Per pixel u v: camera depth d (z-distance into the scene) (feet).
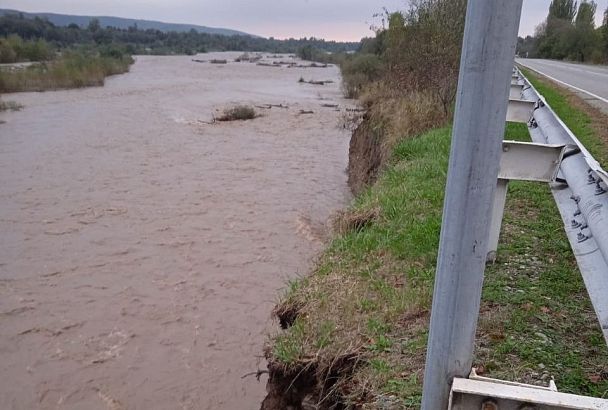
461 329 4.19
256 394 17.10
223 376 18.04
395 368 8.87
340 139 62.85
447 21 35.96
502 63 3.72
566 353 8.16
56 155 51.62
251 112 78.69
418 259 12.80
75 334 20.79
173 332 20.80
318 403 9.96
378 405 8.16
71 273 26.20
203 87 127.44
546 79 64.28
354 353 9.84
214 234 31.32
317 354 10.34
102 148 55.36
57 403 16.98
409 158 24.63
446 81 34.71
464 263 4.07
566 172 9.12
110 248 29.27
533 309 9.39
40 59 182.09
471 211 3.98
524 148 9.29
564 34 180.24
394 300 10.96
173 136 63.26
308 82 146.61
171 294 23.90
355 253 14.03
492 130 3.84
